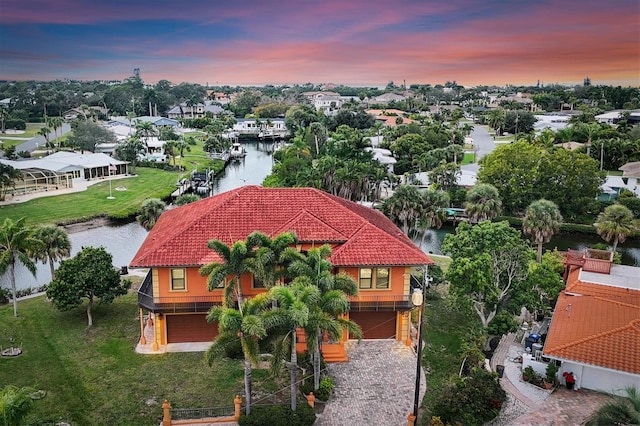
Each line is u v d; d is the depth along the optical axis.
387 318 40.19
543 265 41.31
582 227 80.12
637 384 30.84
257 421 28.39
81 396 32.12
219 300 37.84
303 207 42.28
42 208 86.00
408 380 34.72
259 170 141.12
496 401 29.94
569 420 29.27
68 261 41.81
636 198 86.12
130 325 42.06
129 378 34.28
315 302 29.19
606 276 43.47
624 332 33.00
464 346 36.09
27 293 49.72
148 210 65.62
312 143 139.88
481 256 38.38
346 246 38.88
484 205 66.19
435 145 146.00
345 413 30.84
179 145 141.25
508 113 190.25
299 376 34.69
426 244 73.44
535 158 84.50
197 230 39.56
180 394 32.56
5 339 39.41
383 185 100.69
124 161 119.94
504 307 40.88
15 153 129.50
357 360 37.22
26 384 33.22
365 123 193.12
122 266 58.75
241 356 36.97
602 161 116.25
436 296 49.34
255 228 40.19
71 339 39.50
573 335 33.84
